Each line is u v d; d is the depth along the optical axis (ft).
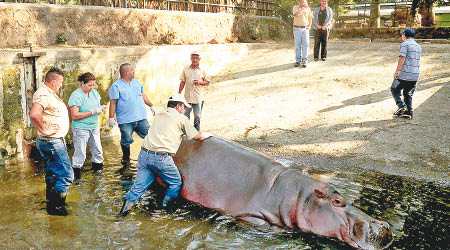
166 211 17.16
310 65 39.17
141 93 23.29
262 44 46.21
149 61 31.83
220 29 45.11
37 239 14.51
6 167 22.00
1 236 14.66
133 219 16.34
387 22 70.03
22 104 23.16
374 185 19.19
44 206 17.21
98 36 32.73
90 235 14.92
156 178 19.61
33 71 23.66
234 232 15.53
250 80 37.06
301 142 25.11
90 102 20.75
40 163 22.79
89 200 17.87
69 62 25.61
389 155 22.71
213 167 18.03
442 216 16.29
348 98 31.50
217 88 36.14
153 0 39.04
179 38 39.99
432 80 32.53
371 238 14.42
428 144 23.72
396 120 27.25
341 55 41.22
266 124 28.32
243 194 16.99
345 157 22.71
